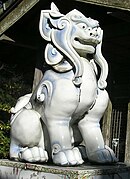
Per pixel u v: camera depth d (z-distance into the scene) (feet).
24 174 5.65
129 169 6.03
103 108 6.14
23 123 5.86
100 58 6.18
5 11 8.88
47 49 6.01
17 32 9.59
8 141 10.94
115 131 12.52
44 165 5.55
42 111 5.90
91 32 5.84
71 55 5.75
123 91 12.46
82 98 5.78
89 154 6.03
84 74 5.87
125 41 10.71
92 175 5.21
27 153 5.80
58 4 8.82
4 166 5.98
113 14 8.57
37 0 8.26
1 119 12.89
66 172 5.11
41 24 6.11
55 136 5.66
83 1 7.89
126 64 12.50
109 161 5.95
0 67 13.52
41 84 5.92
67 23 5.87
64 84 5.68
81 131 6.10
